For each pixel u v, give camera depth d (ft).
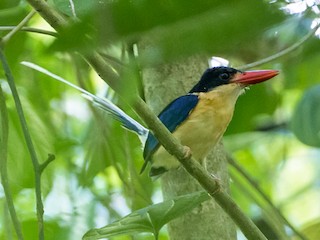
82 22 4.68
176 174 22.24
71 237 28.66
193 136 23.15
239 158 40.45
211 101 23.70
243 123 30.12
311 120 25.11
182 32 4.71
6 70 15.23
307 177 45.83
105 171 29.35
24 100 27.09
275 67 29.63
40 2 10.93
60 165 31.53
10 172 26.48
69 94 37.01
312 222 31.63
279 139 39.24
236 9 4.72
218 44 4.75
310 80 29.58
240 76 24.61
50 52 4.76
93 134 28.55
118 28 4.67
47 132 26.86
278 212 26.84
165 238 32.94
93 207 30.27
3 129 15.58
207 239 21.08
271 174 40.27
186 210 15.24
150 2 4.66
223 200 16.75
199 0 4.69
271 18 4.78
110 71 11.63
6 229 24.21
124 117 22.13
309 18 6.33
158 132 15.55
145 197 24.17
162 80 23.11
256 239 16.83
